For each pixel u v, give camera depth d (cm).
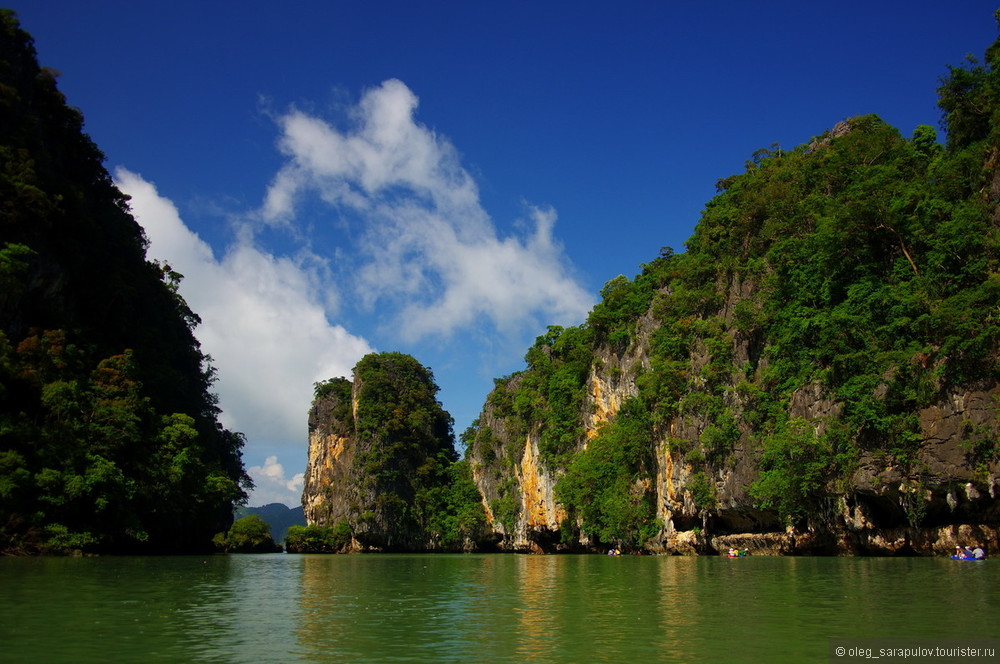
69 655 1384
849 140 5772
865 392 4144
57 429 4984
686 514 5588
